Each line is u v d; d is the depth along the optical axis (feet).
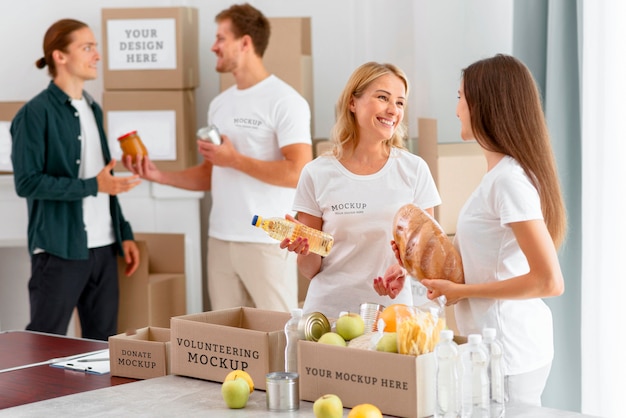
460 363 6.00
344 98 9.19
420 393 6.22
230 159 13.35
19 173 13.64
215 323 7.83
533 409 6.42
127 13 16.14
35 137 13.69
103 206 14.33
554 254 7.45
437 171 12.66
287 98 13.61
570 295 11.59
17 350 9.06
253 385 7.00
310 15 17.38
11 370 8.20
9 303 17.75
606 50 10.86
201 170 14.49
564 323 11.64
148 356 7.67
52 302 13.93
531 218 7.43
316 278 9.38
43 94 13.88
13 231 15.72
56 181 13.53
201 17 17.70
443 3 13.85
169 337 8.03
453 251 8.00
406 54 15.01
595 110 11.00
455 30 13.79
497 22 13.39
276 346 7.07
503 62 7.91
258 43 13.83
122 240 14.67
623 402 11.05
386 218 9.09
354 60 16.87
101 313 14.42
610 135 10.94
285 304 13.83
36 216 13.93
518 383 7.72
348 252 9.16
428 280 7.87
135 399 6.88
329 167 9.25
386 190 9.13
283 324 7.76
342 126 9.25
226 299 13.98
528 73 7.89
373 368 6.36
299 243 8.63
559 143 11.51
